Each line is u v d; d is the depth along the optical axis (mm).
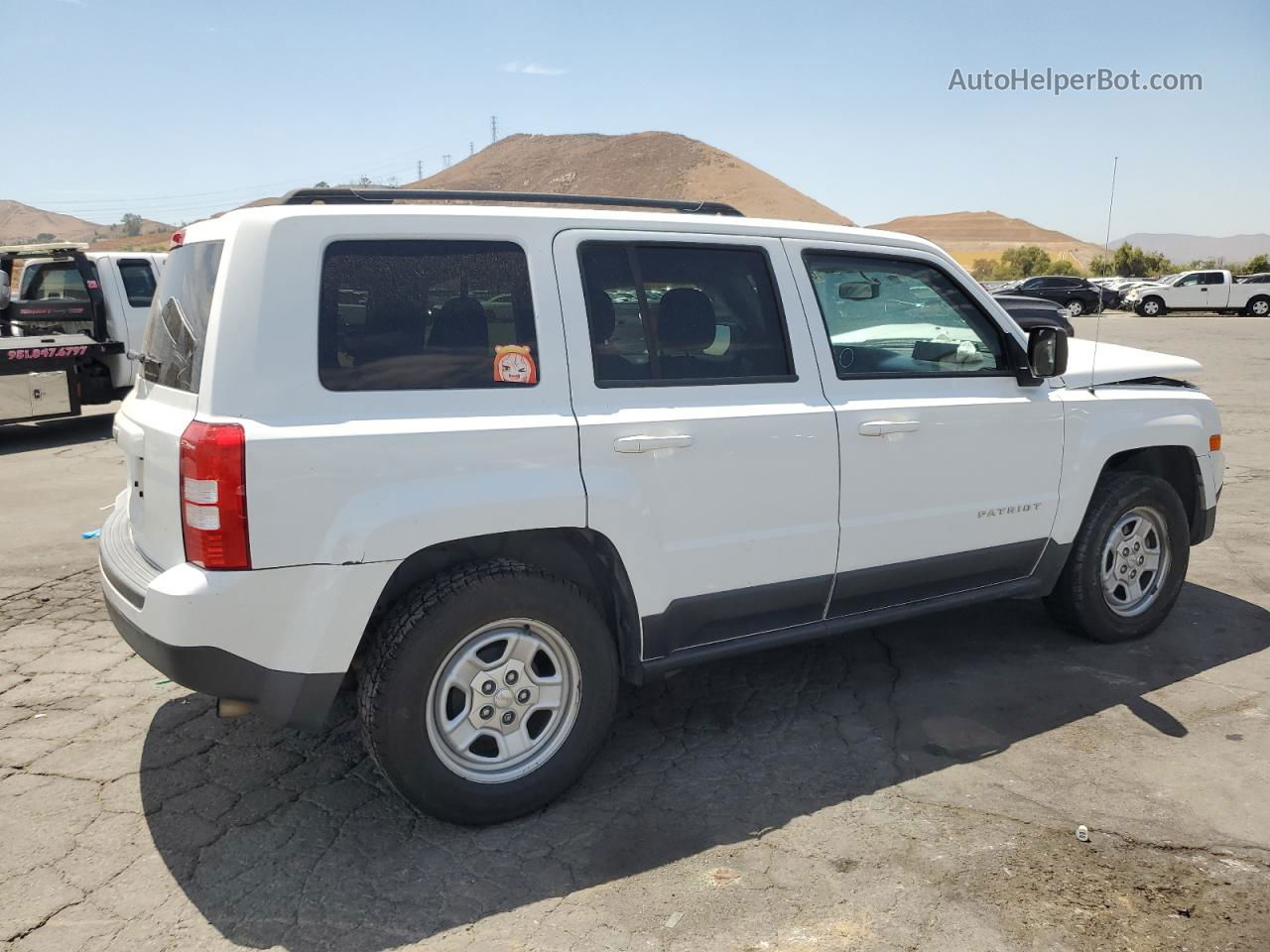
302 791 3301
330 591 2736
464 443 2881
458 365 2965
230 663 2699
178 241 3377
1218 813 3076
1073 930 2525
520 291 3084
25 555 6215
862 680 4156
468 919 2605
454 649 2938
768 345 3533
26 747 3648
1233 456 8961
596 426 3084
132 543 3277
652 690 4098
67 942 2533
